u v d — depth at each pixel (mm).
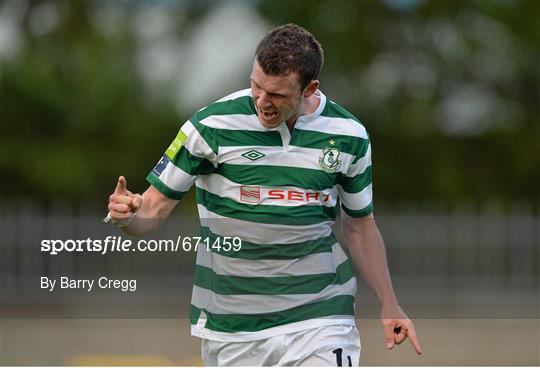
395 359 26938
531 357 27766
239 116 14086
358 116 63344
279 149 14164
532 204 64438
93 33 61188
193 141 14117
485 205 63125
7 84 58844
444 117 64500
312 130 14289
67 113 60062
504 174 65000
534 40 63062
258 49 13477
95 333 32000
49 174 58688
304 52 13297
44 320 35344
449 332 33719
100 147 60531
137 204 13305
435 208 56188
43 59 60031
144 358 26359
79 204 58406
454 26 63750
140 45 62594
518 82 64375
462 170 64500
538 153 63812
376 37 63438
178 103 62438
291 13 62312
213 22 63156
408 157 63812
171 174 14258
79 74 60188
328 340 14445
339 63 62906
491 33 63781
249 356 14781
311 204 14344
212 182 14438
